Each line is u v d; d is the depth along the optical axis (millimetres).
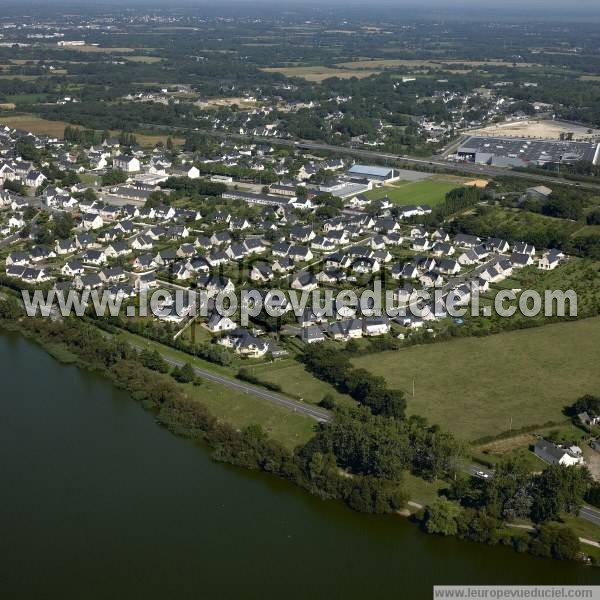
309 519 167500
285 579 151500
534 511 161250
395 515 166875
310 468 176625
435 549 158250
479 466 178375
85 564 155125
